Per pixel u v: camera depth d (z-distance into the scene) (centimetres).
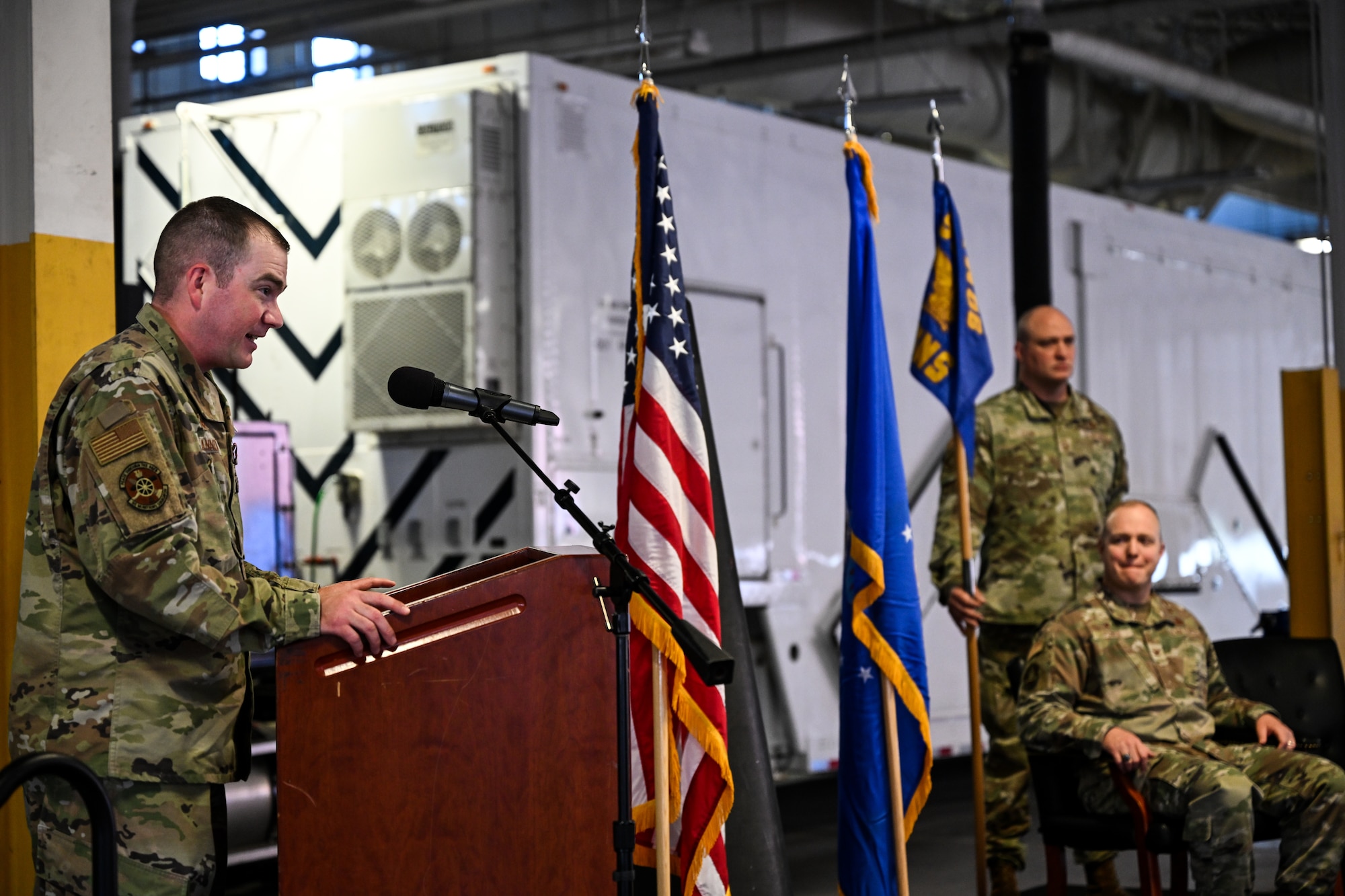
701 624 443
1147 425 1113
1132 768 527
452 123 711
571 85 736
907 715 499
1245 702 574
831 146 881
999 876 625
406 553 736
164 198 785
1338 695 607
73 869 312
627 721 332
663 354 453
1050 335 638
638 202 470
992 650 639
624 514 454
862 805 491
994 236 998
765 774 481
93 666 314
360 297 731
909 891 667
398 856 312
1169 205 1912
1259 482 1240
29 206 458
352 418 734
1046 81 985
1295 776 532
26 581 321
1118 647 562
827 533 861
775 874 474
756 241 833
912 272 934
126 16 997
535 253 715
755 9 1441
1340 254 775
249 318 334
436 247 712
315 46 1599
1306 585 767
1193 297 1173
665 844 407
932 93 1319
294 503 743
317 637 310
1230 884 511
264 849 661
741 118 830
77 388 315
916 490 924
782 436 839
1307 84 1666
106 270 476
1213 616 1163
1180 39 1673
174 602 301
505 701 320
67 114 466
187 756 318
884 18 1499
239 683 332
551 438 713
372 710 312
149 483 305
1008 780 629
